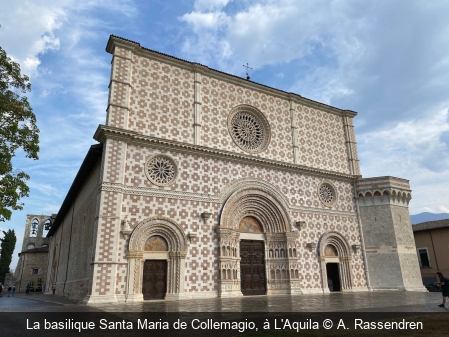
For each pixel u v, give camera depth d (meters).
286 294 32.75
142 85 30.81
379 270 38.81
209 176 31.89
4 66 20.17
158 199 28.66
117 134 27.80
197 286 28.47
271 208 35.16
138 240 26.83
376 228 40.03
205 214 30.20
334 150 42.41
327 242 37.72
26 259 75.44
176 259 28.19
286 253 34.34
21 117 20.89
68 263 40.38
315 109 42.53
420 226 55.41
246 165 34.59
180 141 31.09
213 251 30.11
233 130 35.56
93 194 30.59
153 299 26.84
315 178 39.28
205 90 34.31
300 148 39.44
